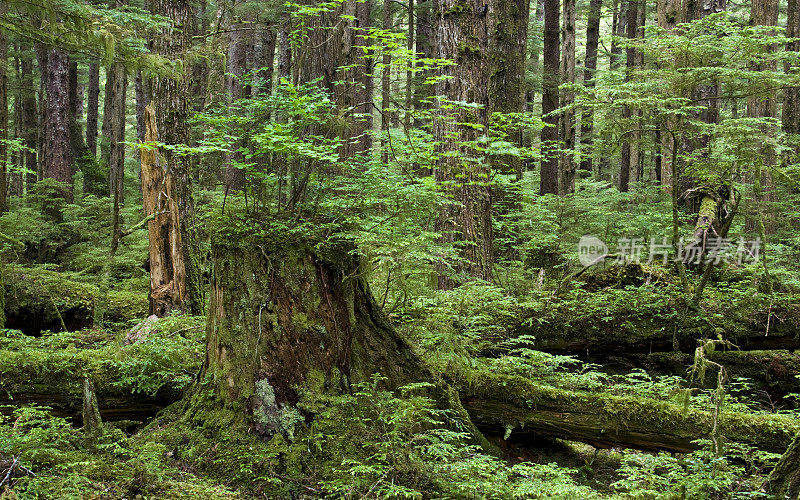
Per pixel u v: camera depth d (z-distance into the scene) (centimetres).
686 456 376
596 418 423
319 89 434
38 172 1919
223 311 395
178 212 681
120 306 798
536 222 918
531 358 546
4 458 327
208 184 675
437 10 692
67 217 1273
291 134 405
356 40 927
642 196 980
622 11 2095
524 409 439
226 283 394
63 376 432
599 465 453
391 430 383
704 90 936
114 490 310
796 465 301
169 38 709
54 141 1444
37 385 426
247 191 442
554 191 1283
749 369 565
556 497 317
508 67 1065
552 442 484
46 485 303
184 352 475
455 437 387
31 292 770
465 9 672
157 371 447
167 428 391
